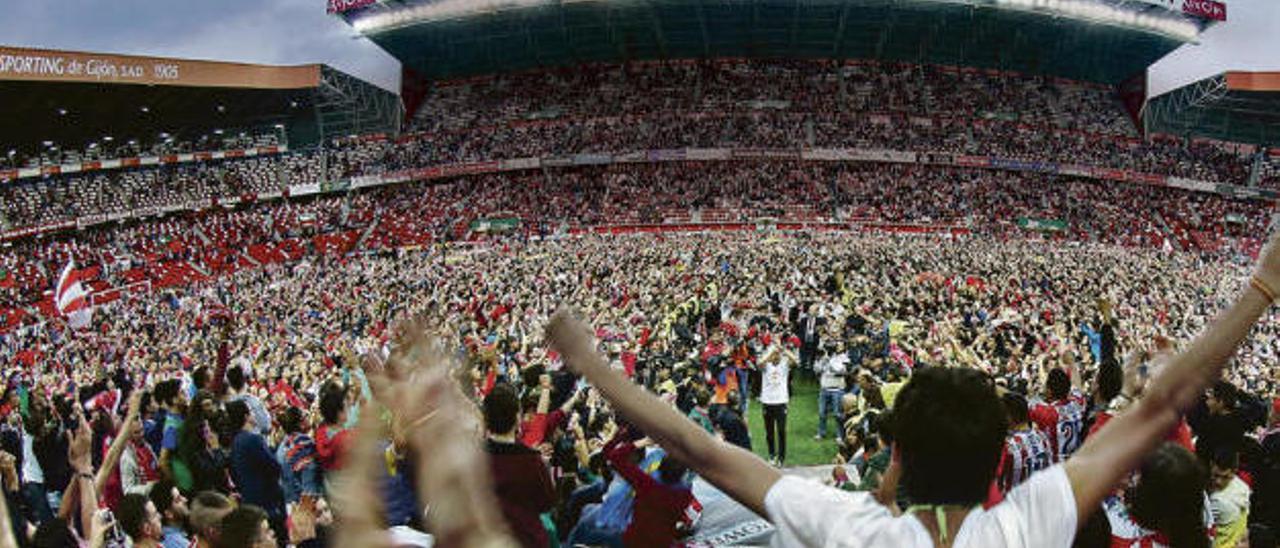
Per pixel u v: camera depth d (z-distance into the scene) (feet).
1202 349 7.01
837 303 87.35
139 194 251.80
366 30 248.93
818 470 50.06
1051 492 6.74
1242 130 275.39
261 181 257.96
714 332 64.85
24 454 31.99
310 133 277.85
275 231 240.53
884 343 62.23
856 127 250.16
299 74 255.70
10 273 211.41
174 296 164.14
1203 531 15.23
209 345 95.96
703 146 244.22
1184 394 6.99
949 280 112.27
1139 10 238.48
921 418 6.98
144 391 34.42
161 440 35.17
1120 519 16.52
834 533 6.89
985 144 250.16
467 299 110.01
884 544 6.73
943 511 6.84
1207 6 240.73
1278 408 25.76
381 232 234.99
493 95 275.59
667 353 63.16
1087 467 6.88
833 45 260.62
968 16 239.71
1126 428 7.08
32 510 30.81
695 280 114.93
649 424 7.40
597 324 75.72
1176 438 20.98
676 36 256.52
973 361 52.19
